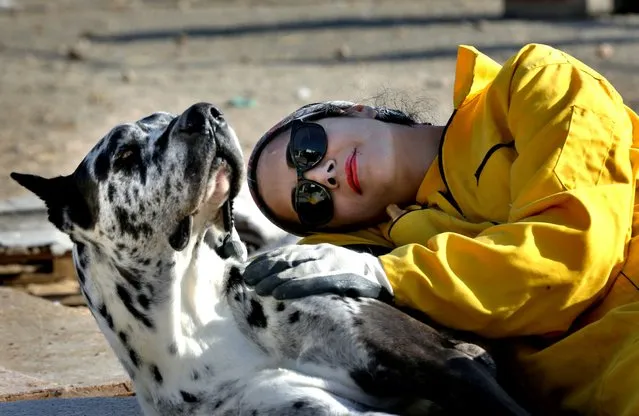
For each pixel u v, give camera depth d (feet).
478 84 14.52
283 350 12.94
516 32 54.60
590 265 12.57
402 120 15.12
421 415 12.59
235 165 13.20
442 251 12.73
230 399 12.80
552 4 60.13
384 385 12.21
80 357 18.90
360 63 49.49
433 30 58.29
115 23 70.95
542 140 13.11
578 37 51.42
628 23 55.36
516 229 12.66
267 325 13.03
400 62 48.91
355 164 14.46
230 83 46.93
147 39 62.54
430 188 14.43
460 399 11.96
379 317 12.49
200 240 13.28
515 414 11.84
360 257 13.00
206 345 13.14
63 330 20.38
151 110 42.06
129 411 15.31
